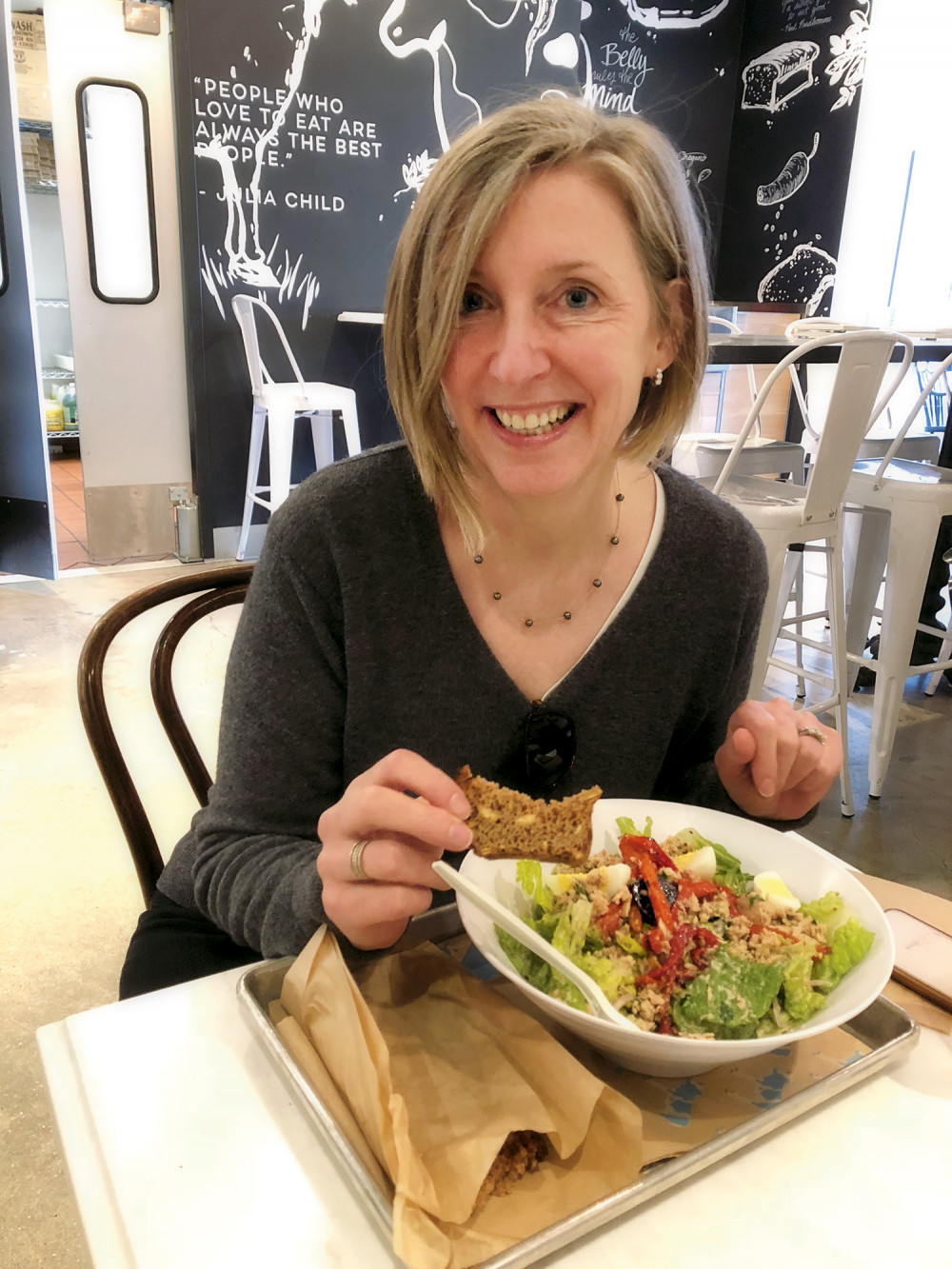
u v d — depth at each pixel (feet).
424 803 2.24
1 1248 4.35
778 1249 1.82
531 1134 1.97
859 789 9.05
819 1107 2.16
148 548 14.99
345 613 3.05
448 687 3.11
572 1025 2.04
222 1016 2.37
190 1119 2.05
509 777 3.23
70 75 12.35
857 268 19.33
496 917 2.08
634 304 2.53
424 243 2.54
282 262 14.07
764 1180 1.97
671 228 2.62
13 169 11.93
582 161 2.38
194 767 4.29
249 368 13.48
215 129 13.03
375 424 15.64
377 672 3.09
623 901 2.38
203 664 11.27
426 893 2.35
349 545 3.04
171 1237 1.79
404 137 14.46
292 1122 2.06
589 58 16.47
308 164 13.84
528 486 2.65
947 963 2.61
